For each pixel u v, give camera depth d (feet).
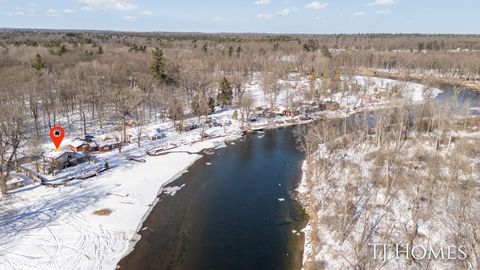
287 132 336.29
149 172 240.32
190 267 146.41
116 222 177.47
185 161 262.88
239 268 145.69
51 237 163.53
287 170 247.29
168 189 216.95
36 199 197.36
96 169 240.12
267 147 295.48
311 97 423.64
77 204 193.36
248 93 417.49
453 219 150.92
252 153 281.33
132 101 334.24
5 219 176.86
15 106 283.79
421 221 158.92
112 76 426.10
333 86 455.63
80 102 335.88
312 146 251.19
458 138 251.80
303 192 210.79
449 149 234.38
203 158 270.26
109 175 233.14
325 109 401.90
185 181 229.04
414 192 183.62
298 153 281.33
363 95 416.67
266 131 338.54
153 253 154.92
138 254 154.10
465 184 179.22
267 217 184.55
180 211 190.90
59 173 232.53
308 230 169.99
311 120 370.53
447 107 268.62
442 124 244.83
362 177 208.54
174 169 247.09
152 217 184.14
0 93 318.24
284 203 199.41
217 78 476.13
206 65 531.50
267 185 223.30
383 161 224.74
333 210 177.68
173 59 560.61
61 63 487.61
